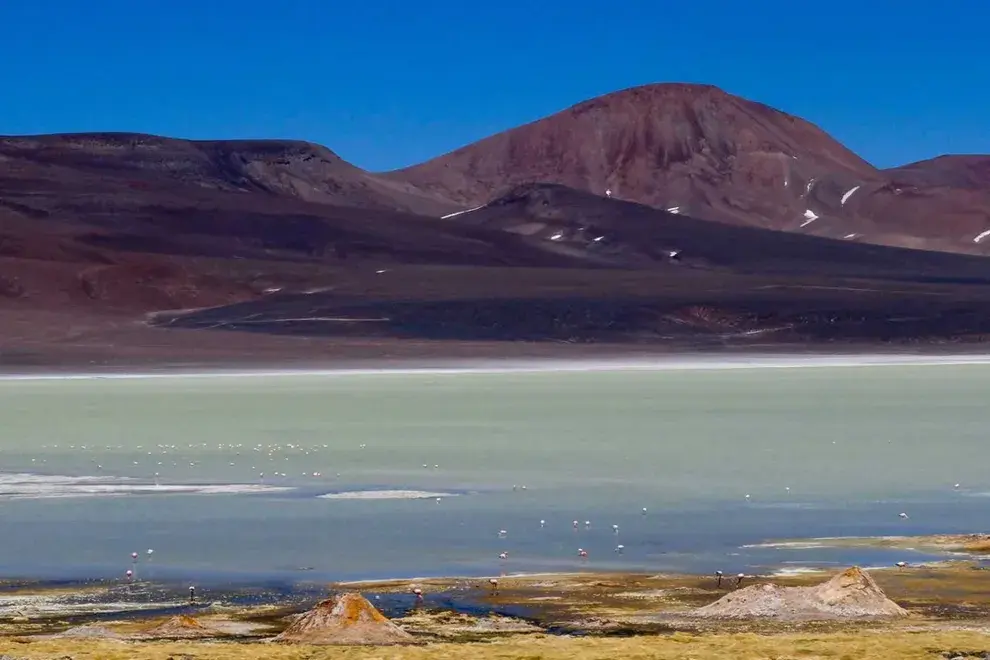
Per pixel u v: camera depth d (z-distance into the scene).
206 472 56.28
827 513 45.09
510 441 69.38
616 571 35.25
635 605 30.59
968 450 64.12
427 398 106.31
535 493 49.88
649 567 35.78
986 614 29.08
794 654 23.67
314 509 46.12
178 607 31.00
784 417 85.12
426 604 30.97
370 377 145.25
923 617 28.69
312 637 26.38
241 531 41.75
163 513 45.25
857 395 108.06
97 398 109.31
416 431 75.31
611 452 63.72
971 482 52.53
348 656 23.62
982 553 37.31
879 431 74.56
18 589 33.25
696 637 25.48
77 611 30.59
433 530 41.84
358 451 64.44
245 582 34.06
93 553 38.03
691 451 64.06
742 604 29.55
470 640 26.66
